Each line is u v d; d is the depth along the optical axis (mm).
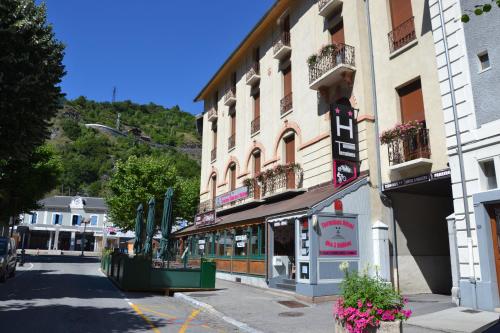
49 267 27141
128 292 14078
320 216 12359
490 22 9664
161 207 38000
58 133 139250
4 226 37656
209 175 27984
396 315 5406
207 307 10688
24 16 11812
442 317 8555
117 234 70938
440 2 10922
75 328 7812
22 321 8336
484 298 9055
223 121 26578
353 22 14922
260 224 16328
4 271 16109
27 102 11680
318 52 16484
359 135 13938
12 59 11164
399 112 13156
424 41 12406
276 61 20406
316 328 8086
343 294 5812
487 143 9391
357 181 13156
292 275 14625
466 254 9617
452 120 10320
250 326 8273
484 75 9688
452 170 10203
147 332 7691
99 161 122750
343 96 15055
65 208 70000
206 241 22812
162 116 198250
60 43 12844
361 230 12883
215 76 27328
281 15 20047
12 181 27766
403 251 13203
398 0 13680
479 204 9406
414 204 13883
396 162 12570
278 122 19531
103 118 172625
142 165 38531
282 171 17734
